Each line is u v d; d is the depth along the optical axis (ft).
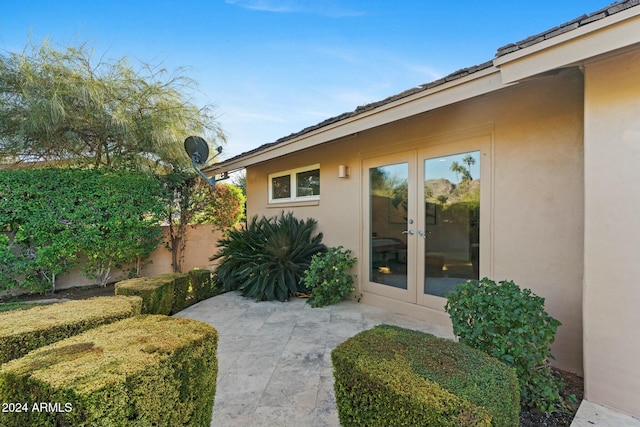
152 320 6.72
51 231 18.43
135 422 4.43
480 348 7.41
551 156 9.68
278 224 19.98
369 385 5.00
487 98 11.25
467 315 7.73
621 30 6.20
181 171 25.08
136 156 22.97
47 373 4.35
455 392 4.54
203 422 5.87
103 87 20.47
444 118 12.69
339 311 14.84
